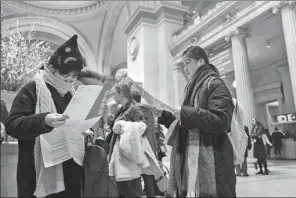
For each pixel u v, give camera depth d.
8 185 1.27
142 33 6.04
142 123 2.12
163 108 1.56
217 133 1.08
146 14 5.97
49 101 1.08
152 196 2.29
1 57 2.55
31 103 1.06
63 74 1.11
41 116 0.92
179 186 1.22
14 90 2.60
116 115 2.37
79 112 1.01
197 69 1.33
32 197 1.03
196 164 1.12
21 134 0.94
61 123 0.92
